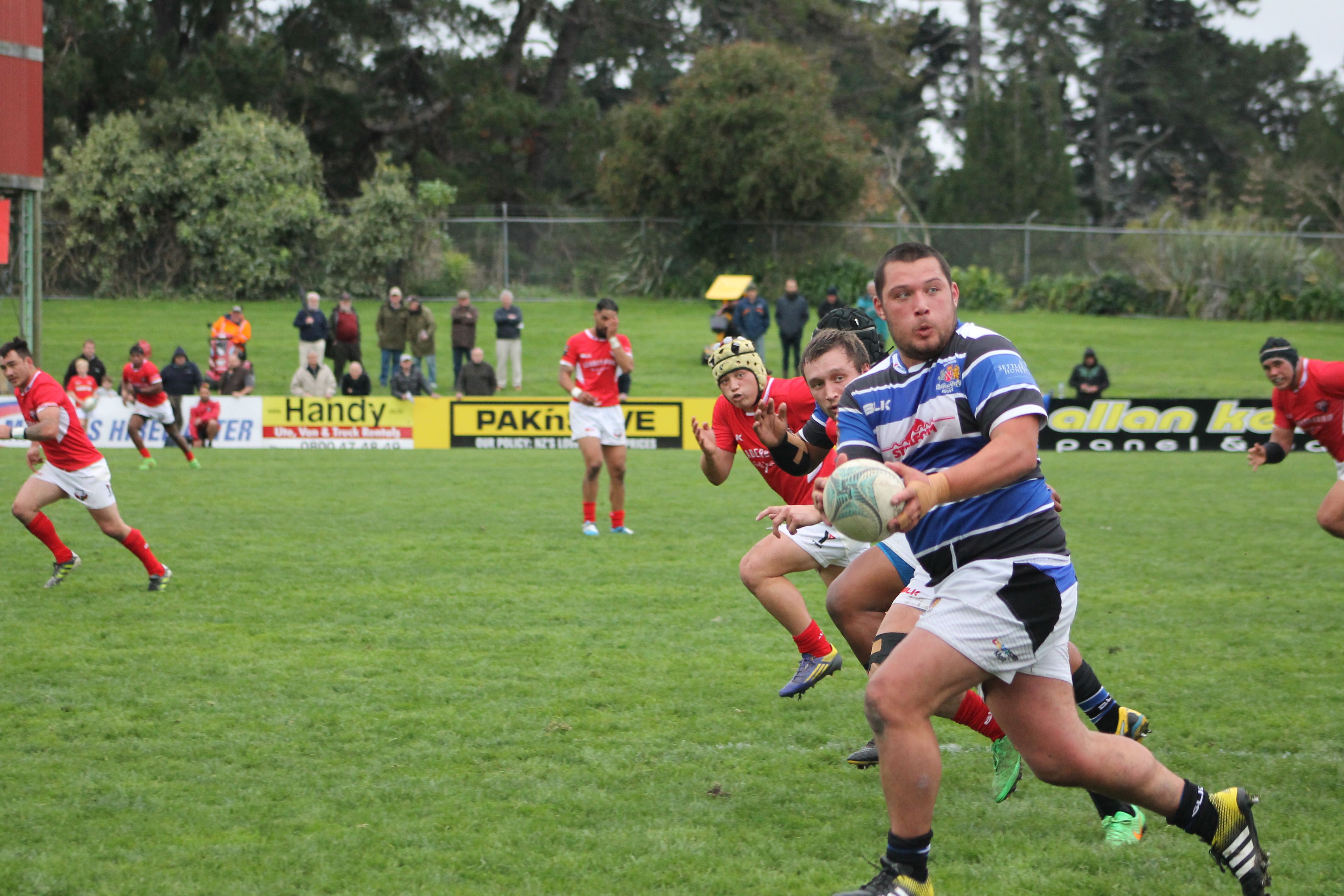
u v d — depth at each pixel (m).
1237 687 7.93
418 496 17.52
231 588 11.00
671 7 63.94
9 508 15.92
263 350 35.28
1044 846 5.45
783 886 4.97
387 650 8.81
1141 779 4.57
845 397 4.87
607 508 16.45
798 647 7.29
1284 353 9.90
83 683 7.87
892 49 64.75
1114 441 25.03
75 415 10.44
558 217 52.25
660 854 5.29
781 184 43.66
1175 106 79.06
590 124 59.69
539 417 25.33
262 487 18.45
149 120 47.78
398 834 5.48
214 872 5.07
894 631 5.46
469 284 46.00
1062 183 63.09
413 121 61.66
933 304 4.45
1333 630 9.56
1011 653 4.38
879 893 4.39
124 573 11.66
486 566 12.16
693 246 46.00
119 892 4.86
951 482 4.12
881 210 52.75
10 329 35.91
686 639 9.24
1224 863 4.69
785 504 7.60
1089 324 42.28
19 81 29.83
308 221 46.16
